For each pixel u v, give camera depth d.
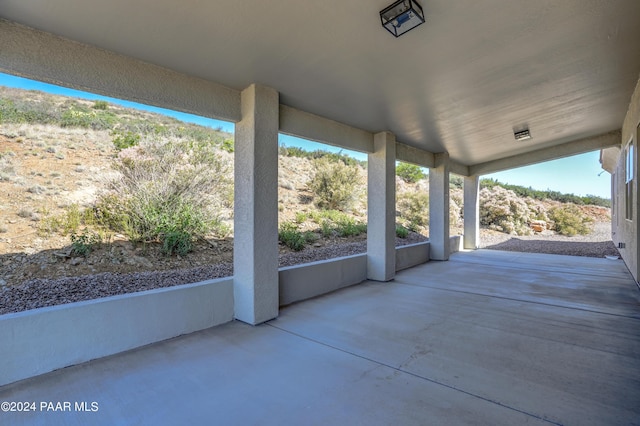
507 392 2.19
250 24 2.40
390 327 3.47
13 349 2.32
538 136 6.70
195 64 2.99
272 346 2.98
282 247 6.52
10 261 3.67
